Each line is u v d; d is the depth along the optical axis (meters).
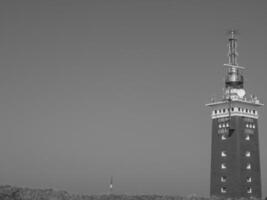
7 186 82.00
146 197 91.69
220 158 137.88
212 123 141.88
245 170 134.38
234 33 143.75
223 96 140.50
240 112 136.62
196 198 98.06
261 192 136.25
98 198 86.75
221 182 136.38
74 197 84.38
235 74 141.88
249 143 136.50
